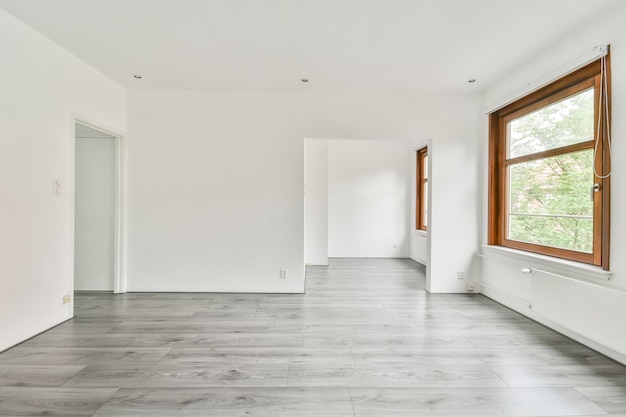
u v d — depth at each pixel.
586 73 2.76
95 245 4.39
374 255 7.51
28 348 2.63
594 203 2.68
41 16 2.66
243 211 4.42
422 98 4.41
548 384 2.13
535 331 3.06
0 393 1.99
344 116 4.43
